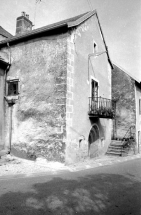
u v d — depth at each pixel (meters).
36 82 8.84
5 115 9.70
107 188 5.16
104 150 11.86
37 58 8.97
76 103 8.58
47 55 8.66
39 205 3.99
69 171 6.90
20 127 9.09
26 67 9.29
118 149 12.12
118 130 14.11
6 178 5.86
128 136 13.58
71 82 8.25
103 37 12.27
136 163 9.21
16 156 9.00
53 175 6.32
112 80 15.02
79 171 7.03
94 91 10.70
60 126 7.84
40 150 8.24
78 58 9.00
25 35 9.20
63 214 3.63
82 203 4.14
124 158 10.64
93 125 10.26
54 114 8.07
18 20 14.23
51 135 8.02
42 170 6.97
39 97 8.63
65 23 7.94
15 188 4.95
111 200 4.33
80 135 8.78
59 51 8.33
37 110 8.60
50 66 8.49
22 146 8.87
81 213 3.68
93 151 11.12
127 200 4.34
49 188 5.00
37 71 8.88
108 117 10.55
